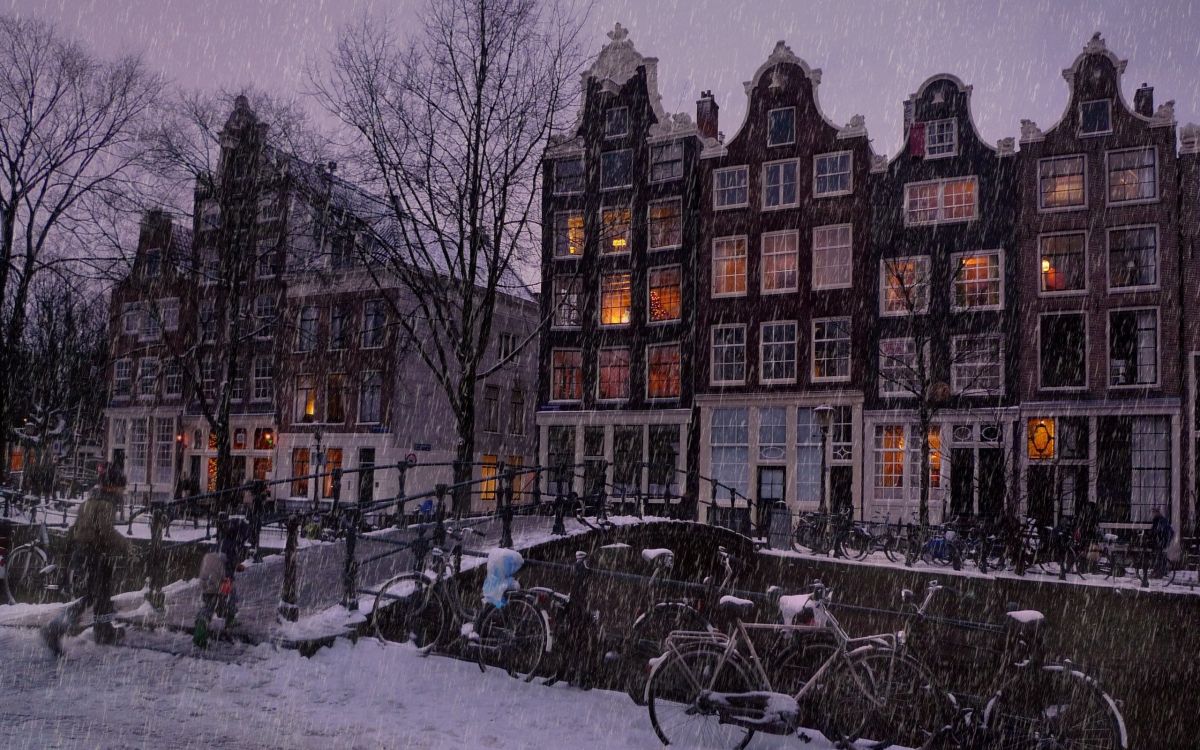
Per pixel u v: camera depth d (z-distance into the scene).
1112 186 26.69
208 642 9.70
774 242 30.88
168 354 38.97
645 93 33.22
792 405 29.89
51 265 27.66
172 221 35.78
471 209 24.12
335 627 10.34
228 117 28.78
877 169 29.62
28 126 27.23
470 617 10.11
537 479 19.98
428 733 7.43
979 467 27.39
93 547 9.67
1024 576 19.14
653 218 32.91
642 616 8.90
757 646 7.50
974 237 28.16
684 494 31.22
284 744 6.88
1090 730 6.59
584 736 7.58
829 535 22.25
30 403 44.31
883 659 7.23
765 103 31.23
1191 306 25.81
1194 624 14.97
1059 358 27.03
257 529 14.82
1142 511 25.69
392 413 34.81
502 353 38.84
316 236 27.33
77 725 6.95
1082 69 27.12
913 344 28.42
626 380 32.88
